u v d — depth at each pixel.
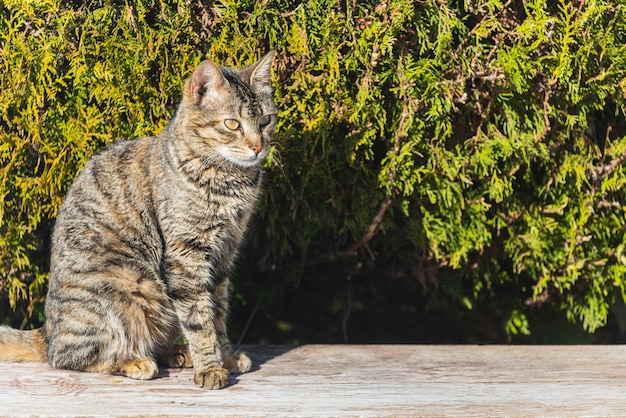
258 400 4.27
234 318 6.99
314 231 5.95
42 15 5.25
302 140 5.44
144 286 4.72
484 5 5.30
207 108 4.66
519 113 5.57
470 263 6.21
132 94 5.29
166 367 4.91
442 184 5.63
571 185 5.86
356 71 5.34
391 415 4.08
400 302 7.34
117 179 4.80
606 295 6.34
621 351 5.23
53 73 5.27
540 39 5.21
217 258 4.80
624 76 5.50
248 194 4.80
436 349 5.30
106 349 4.63
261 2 5.21
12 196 5.46
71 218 4.77
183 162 4.63
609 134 5.94
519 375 4.75
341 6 5.29
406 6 5.12
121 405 4.17
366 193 5.64
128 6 5.20
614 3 5.34
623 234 6.04
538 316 6.87
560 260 5.99
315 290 7.14
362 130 5.39
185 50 5.28
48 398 4.25
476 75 5.34
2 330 4.90
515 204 5.86
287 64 5.35
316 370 4.84
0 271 5.53
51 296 4.76
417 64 5.29
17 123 5.27
